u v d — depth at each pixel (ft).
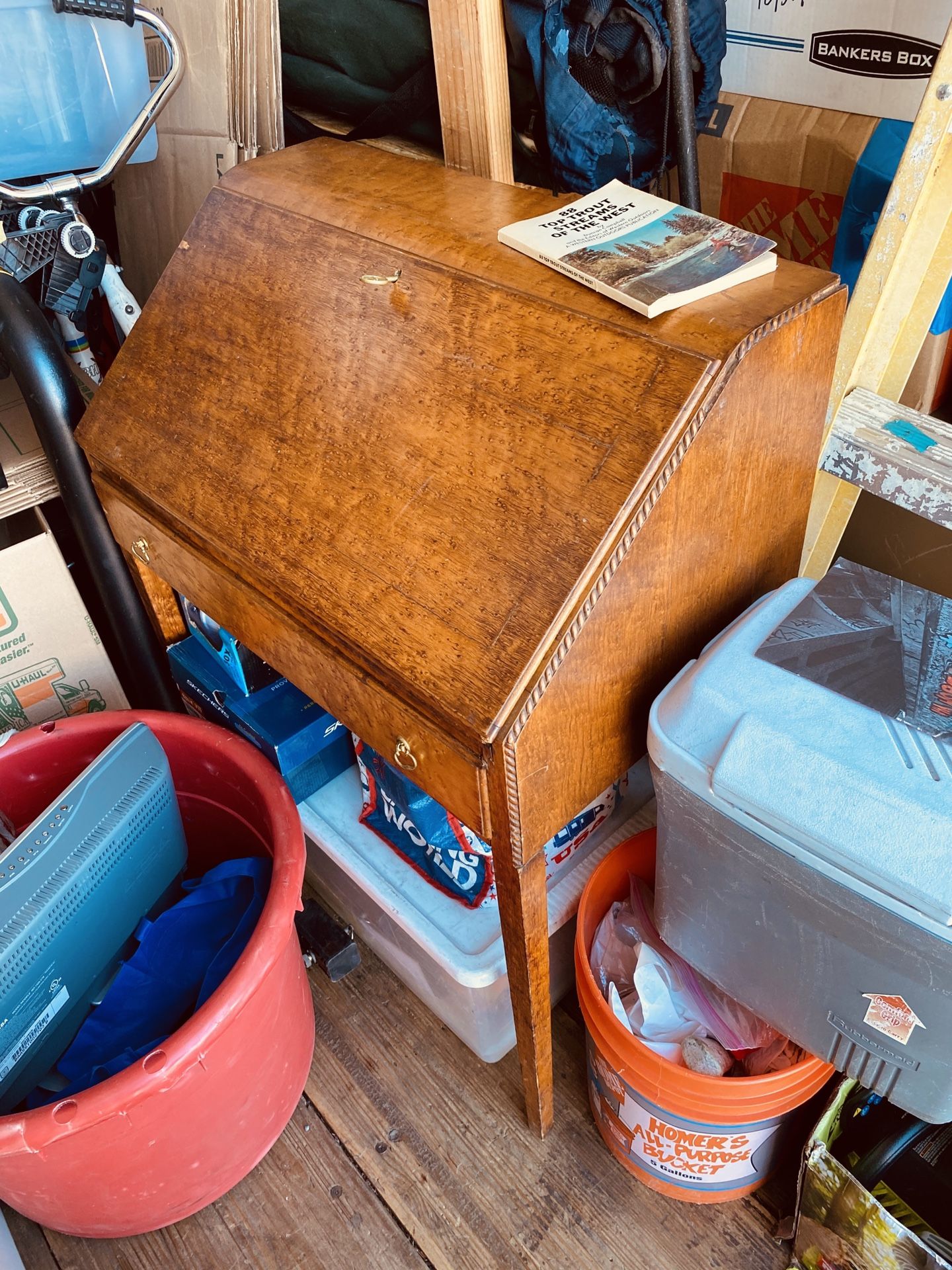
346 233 3.86
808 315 3.10
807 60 4.59
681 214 3.56
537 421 3.08
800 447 3.52
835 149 4.62
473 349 3.31
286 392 3.78
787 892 2.89
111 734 4.62
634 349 2.99
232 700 5.02
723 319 2.99
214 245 4.30
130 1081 3.23
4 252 4.64
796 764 2.71
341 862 4.77
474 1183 4.35
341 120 5.42
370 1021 5.00
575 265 3.27
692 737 2.94
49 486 5.03
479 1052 4.74
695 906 3.35
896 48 4.27
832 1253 3.67
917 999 2.76
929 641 3.05
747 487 3.31
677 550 3.13
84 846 3.93
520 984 3.68
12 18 4.82
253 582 3.75
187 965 4.40
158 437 4.17
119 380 4.43
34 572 5.11
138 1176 3.78
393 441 3.40
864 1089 3.73
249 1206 4.35
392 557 3.26
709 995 3.93
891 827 2.54
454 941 4.28
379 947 5.14
